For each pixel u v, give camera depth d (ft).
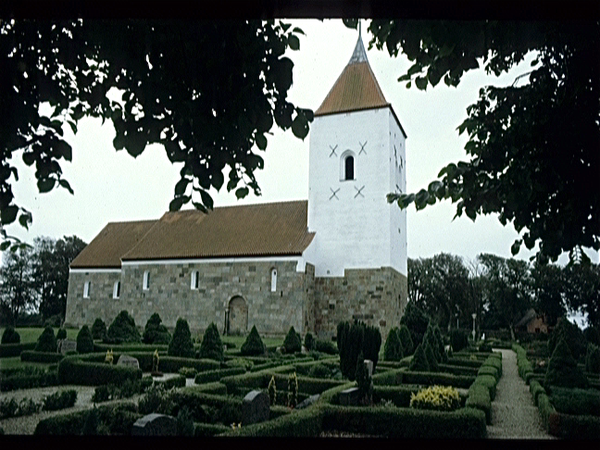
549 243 14.21
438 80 13.38
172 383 42.68
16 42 11.77
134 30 11.57
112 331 78.38
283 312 95.20
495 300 181.88
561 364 39.58
